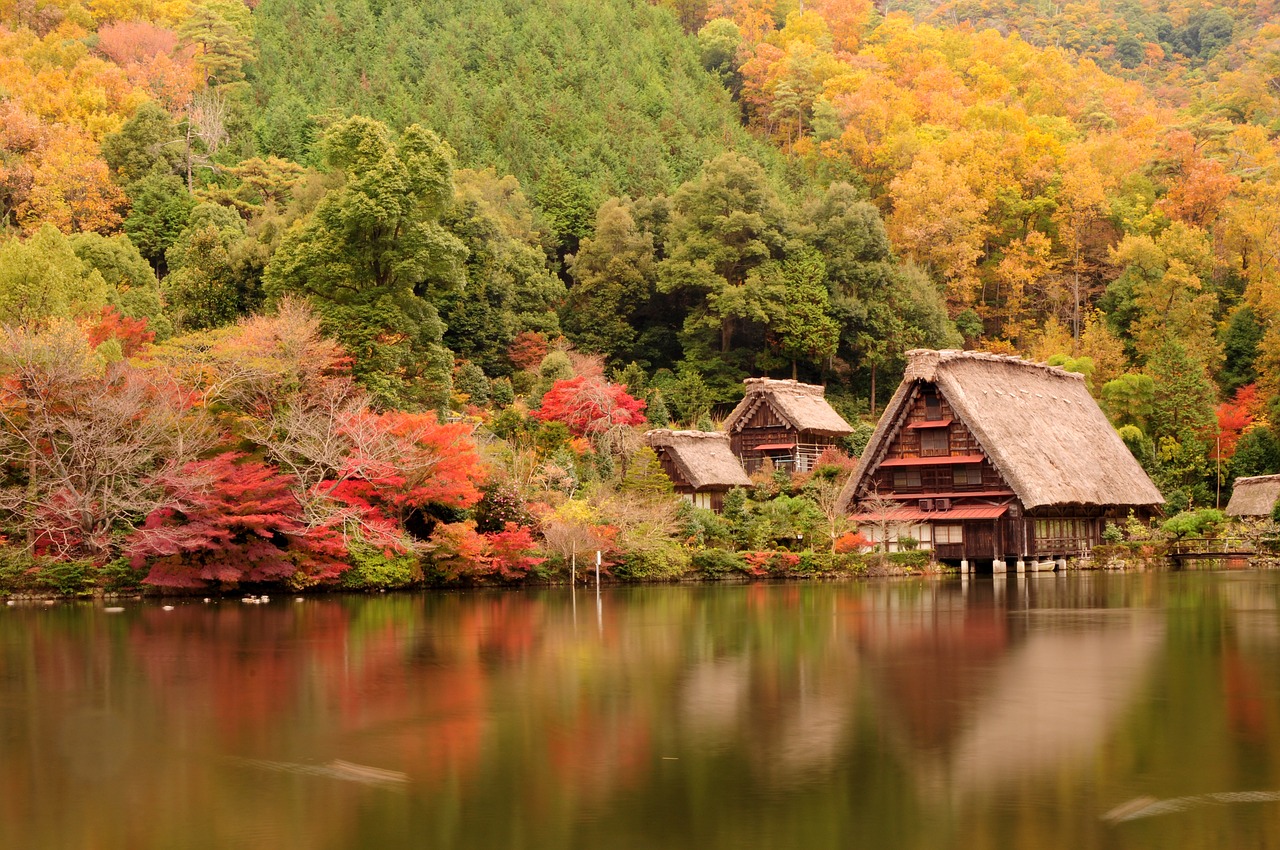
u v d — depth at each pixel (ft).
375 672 85.56
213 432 152.15
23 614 127.03
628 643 100.94
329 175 285.43
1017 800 52.19
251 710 71.92
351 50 486.38
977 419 200.03
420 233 212.43
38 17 466.29
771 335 320.91
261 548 146.72
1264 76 513.04
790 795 53.16
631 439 222.69
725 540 195.31
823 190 419.95
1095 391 330.34
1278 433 291.38
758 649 96.94
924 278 349.82
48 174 325.62
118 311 224.53
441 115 422.00
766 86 513.86
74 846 47.65
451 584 166.91
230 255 264.11
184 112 395.34
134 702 74.74
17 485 148.36
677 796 53.11
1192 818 49.49
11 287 183.11
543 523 171.53
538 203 380.58
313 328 177.99
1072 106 515.09
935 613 126.31
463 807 51.96
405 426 158.40
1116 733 64.13
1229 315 362.53
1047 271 383.86
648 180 397.19
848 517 204.54
